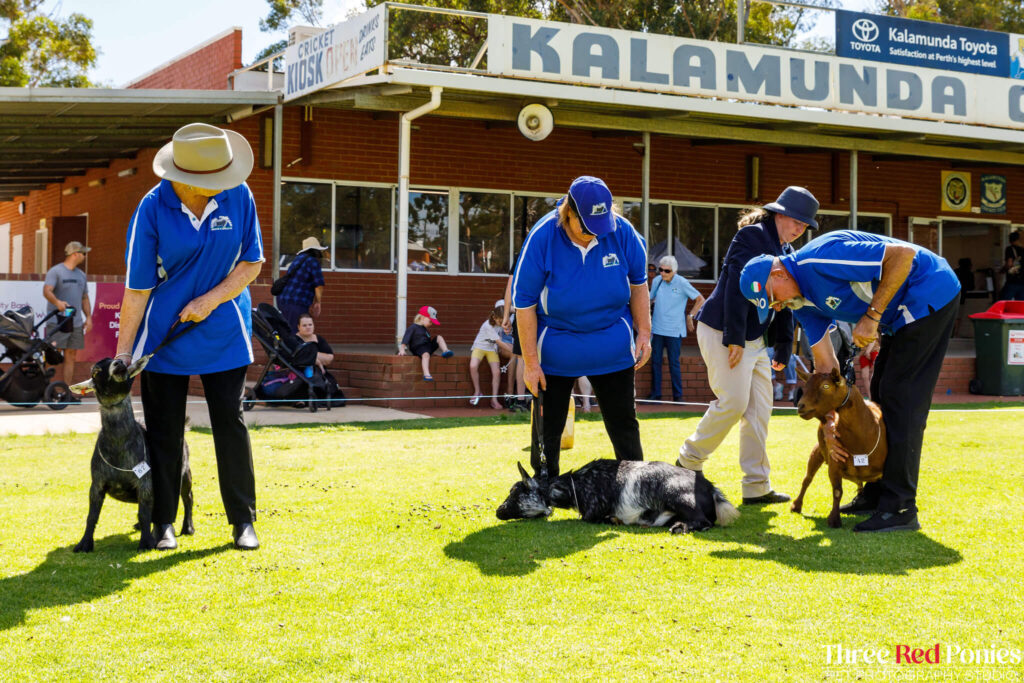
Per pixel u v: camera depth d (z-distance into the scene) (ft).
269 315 35.42
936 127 47.34
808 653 10.85
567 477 17.43
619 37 41.11
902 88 46.44
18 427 29.58
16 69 95.66
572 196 16.42
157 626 11.67
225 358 15.25
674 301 40.32
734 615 12.07
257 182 46.78
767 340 19.04
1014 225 65.26
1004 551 15.07
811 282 16.75
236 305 15.52
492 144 51.93
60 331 36.06
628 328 17.74
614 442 18.49
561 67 40.22
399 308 39.45
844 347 38.96
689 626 11.69
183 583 13.33
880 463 16.72
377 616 12.05
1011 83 48.88
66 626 11.64
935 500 18.93
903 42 47.39
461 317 51.55
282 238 47.83
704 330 19.04
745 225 18.92
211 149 14.46
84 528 16.56
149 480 15.10
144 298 15.07
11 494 19.39
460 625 11.74
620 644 11.12
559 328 17.57
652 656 10.77
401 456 24.38
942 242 65.10
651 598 12.72
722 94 42.93
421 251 50.78
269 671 10.39
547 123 40.86
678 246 56.44
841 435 16.63
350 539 15.75
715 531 16.55
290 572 13.85
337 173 48.78
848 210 60.49
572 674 10.30
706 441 19.24
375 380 38.68
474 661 10.64
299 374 35.12
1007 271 59.72
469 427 30.45
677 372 40.55
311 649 10.98
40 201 68.49
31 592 12.89
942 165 63.00
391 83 37.88
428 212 50.80
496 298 52.24
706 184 57.06
